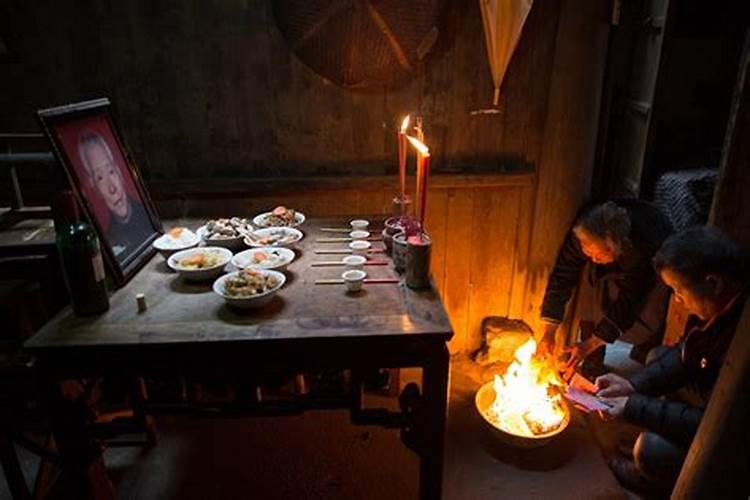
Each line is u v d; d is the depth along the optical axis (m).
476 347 3.29
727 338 1.88
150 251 2.27
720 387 1.70
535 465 2.46
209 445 2.59
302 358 1.81
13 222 2.29
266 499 2.31
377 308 1.89
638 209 2.44
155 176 2.82
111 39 2.59
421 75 2.74
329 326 1.78
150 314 1.86
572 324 3.10
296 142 2.82
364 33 2.55
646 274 2.46
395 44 2.59
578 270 2.76
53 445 2.22
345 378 2.68
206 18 2.59
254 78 2.70
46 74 2.61
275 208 2.87
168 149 2.78
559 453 2.52
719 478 1.70
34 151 2.71
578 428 2.67
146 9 2.56
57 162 1.93
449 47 2.71
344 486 2.37
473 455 2.51
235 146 2.80
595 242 2.38
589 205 2.92
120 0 2.54
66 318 1.85
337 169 2.87
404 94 2.77
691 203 2.39
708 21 2.59
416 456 2.53
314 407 1.90
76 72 2.62
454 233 3.03
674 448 2.07
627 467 2.36
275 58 2.68
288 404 1.89
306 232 2.55
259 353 1.78
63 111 2.02
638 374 2.26
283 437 2.63
